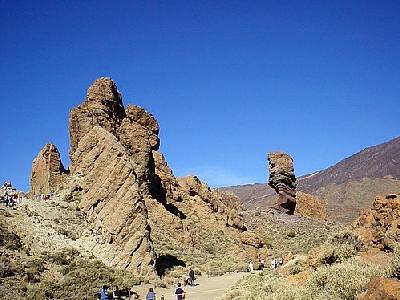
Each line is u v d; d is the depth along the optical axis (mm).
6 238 33031
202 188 67375
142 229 37438
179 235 52531
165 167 64562
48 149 59656
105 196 39938
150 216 52562
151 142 63562
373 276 13109
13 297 25688
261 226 72500
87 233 39031
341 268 14664
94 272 31844
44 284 28766
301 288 14812
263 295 18750
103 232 38188
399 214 20125
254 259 53156
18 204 42562
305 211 86188
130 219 37781
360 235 21312
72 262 33750
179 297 27812
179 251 47906
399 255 12266
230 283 34344
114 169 40750
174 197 62375
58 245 36094
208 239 57094
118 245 36938
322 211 88438
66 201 47031
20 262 30797
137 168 55688
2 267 28609
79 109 58062
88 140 52000
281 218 80062
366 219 22078
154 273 36062
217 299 25391
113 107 59562
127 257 36156
